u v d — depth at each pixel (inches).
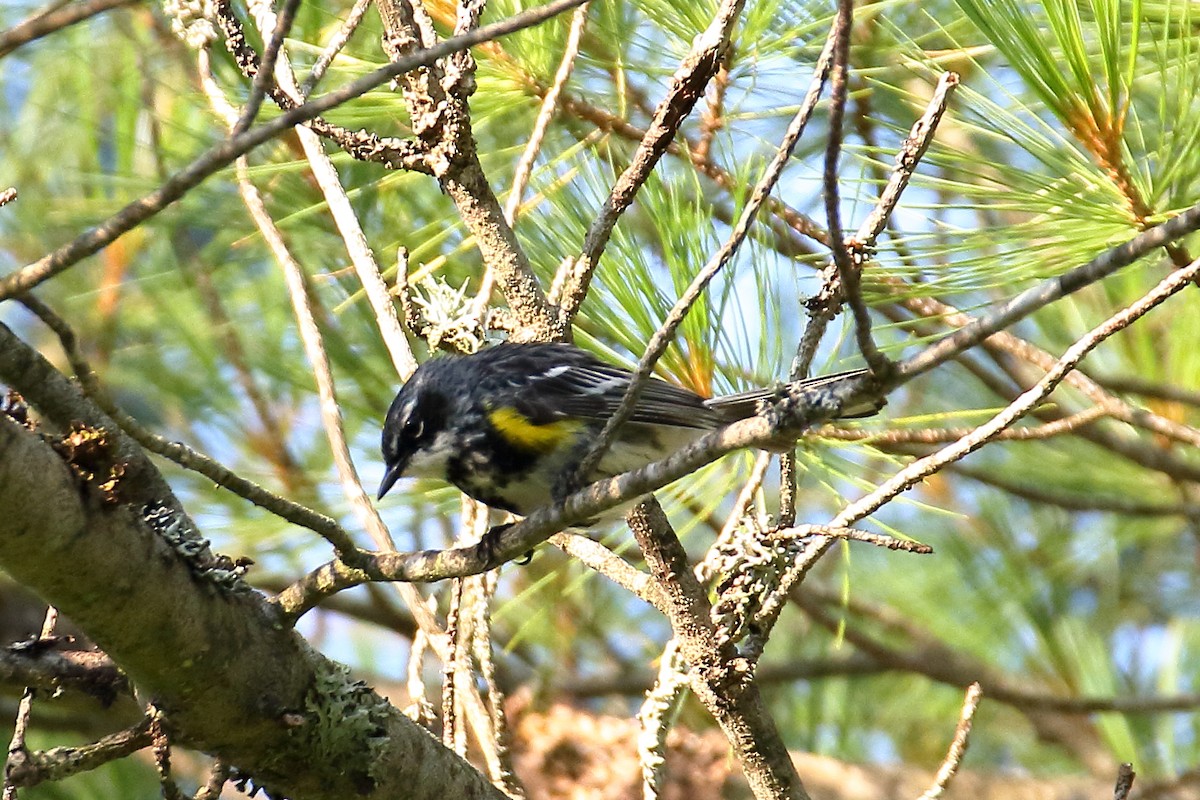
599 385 334.0
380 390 435.5
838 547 596.4
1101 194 323.0
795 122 228.2
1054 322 501.7
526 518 253.0
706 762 431.5
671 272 352.5
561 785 416.5
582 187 375.2
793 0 393.4
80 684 266.5
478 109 381.1
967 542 581.3
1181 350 482.6
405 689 553.6
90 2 171.9
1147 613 613.0
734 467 367.6
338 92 193.8
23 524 219.8
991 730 605.0
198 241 469.4
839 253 196.4
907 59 356.5
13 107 473.4
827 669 555.5
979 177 349.7
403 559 258.5
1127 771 282.4
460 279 413.7
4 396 231.8
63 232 466.6
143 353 466.3
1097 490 504.4
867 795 542.0
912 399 522.6
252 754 267.6
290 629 266.2
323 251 434.6
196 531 253.1
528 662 542.0
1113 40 304.5
